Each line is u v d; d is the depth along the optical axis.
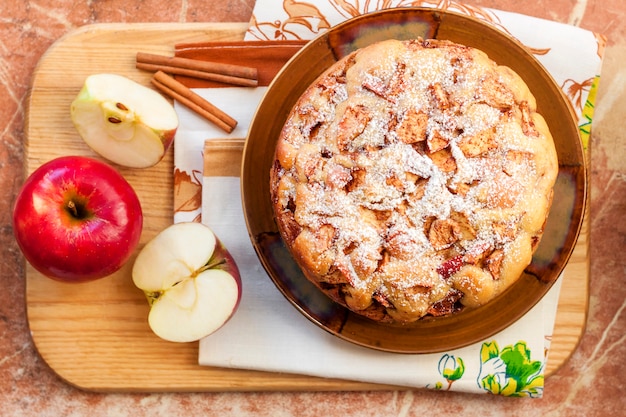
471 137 0.59
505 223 0.59
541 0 0.71
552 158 0.61
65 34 0.69
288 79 0.65
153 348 0.68
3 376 0.69
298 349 0.67
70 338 0.68
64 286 0.68
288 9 0.68
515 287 0.65
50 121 0.69
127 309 0.68
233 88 0.69
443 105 0.59
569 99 0.69
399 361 0.67
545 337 0.68
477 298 0.60
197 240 0.65
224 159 0.68
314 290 0.66
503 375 0.67
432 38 0.66
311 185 0.60
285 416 0.69
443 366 0.67
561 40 0.68
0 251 0.70
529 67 0.65
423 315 0.61
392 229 0.59
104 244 0.63
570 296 0.68
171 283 0.65
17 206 0.63
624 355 0.69
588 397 0.69
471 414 0.69
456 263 0.59
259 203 0.66
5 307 0.70
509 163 0.59
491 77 0.60
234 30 0.69
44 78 0.69
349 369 0.67
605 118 0.71
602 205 0.70
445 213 0.59
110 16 0.71
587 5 0.71
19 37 0.71
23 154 0.70
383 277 0.60
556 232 0.65
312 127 0.61
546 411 0.69
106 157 0.68
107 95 0.65
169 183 0.69
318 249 0.60
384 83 0.60
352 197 0.60
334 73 0.62
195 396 0.69
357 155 0.60
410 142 0.59
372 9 0.68
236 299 0.66
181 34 0.69
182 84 0.69
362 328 0.66
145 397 0.69
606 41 0.70
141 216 0.66
